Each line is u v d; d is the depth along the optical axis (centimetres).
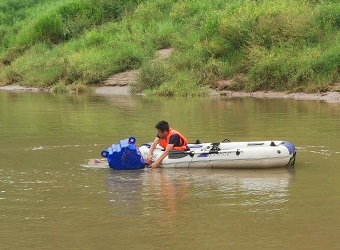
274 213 838
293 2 2847
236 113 1862
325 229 767
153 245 717
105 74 2906
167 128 1155
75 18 3606
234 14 2795
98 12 3600
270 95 2362
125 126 1648
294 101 2169
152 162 1155
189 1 3381
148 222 804
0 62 3538
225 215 830
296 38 2552
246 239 733
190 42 2877
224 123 1659
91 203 900
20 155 1270
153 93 2558
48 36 3562
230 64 2625
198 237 742
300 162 1170
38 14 3934
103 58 3014
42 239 743
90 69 2920
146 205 886
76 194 954
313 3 2877
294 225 784
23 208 877
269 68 2430
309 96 2267
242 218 816
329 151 1265
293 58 2417
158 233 759
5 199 927
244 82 2478
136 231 768
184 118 1775
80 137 1482
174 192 959
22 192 968
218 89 2522
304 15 2636
